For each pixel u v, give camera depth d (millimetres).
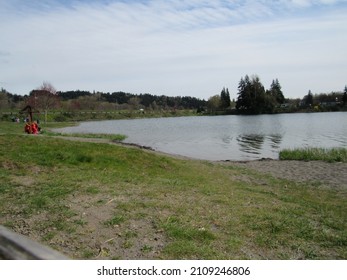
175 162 18094
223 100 157125
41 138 17500
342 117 96562
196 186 11539
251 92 133875
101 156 15188
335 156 23719
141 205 8289
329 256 6215
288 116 113688
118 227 6863
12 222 7008
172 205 8461
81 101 139625
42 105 76562
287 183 15570
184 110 177500
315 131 52156
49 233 6457
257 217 7992
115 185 10383
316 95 157875
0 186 9641
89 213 7570
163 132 57562
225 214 8078
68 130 60656
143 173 13844
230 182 14508
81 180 10766
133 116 138625
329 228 7918
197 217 7660
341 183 15836
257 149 33250
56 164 13070
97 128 69500
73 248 5926
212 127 69000
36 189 9500
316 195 13023
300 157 24875
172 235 6543
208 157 28094
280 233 7129
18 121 66125
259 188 13359
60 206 7969
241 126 69500
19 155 13391
